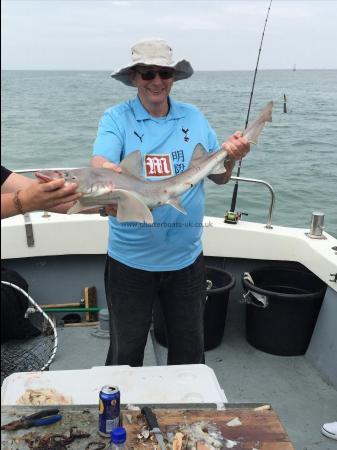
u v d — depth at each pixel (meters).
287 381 3.09
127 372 1.92
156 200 2.08
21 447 1.44
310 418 2.74
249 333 3.50
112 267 2.36
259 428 1.54
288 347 3.34
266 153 11.81
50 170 1.76
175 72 2.33
